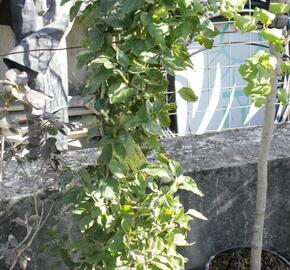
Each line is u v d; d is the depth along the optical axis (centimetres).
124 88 171
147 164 185
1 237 230
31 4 288
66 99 324
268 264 244
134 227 185
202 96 455
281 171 266
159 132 172
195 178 252
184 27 171
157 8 168
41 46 263
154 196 185
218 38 440
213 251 266
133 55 174
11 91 169
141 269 183
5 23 319
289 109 445
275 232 276
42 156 193
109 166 175
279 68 199
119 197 183
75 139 424
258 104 172
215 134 302
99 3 179
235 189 260
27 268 237
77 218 237
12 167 255
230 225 265
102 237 192
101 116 184
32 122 201
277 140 289
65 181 195
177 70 173
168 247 191
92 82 176
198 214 202
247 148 279
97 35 176
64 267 243
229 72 458
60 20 287
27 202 229
